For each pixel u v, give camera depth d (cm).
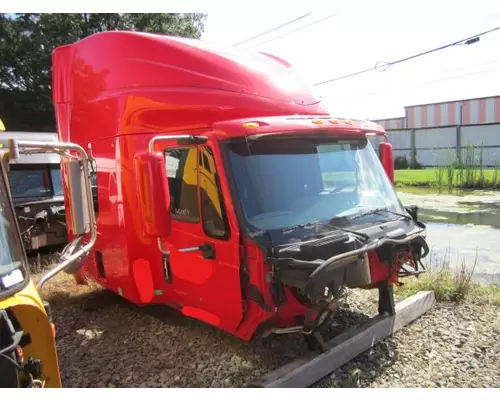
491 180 2273
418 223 483
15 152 260
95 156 569
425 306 562
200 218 427
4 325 214
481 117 4078
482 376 417
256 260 378
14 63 2319
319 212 423
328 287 382
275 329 392
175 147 457
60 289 691
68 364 461
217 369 437
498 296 615
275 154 418
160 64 499
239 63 491
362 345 455
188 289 454
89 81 577
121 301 634
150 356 473
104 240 570
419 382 409
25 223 849
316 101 522
